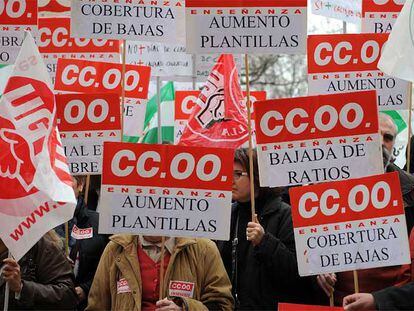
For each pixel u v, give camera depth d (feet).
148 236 21.52
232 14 23.67
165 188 20.89
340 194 20.30
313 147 21.09
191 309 20.54
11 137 20.42
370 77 26.20
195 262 21.29
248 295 22.47
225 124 28.60
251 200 22.15
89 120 25.40
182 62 33.58
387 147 26.61
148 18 25.34
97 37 25.25
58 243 21.70
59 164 20.54
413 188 22.88
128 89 29.32
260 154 21.21
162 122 37.63
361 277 21.40
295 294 22.29
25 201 20.24
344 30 31.40
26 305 20.40
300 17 23.65
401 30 22.38
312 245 20.27
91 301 21.72
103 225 20.93
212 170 20.85
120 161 20.93
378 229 20.18
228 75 28.71
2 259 21.11
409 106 26.14
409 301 19.45
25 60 20.71
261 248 21.63
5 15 27.43
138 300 21.02
